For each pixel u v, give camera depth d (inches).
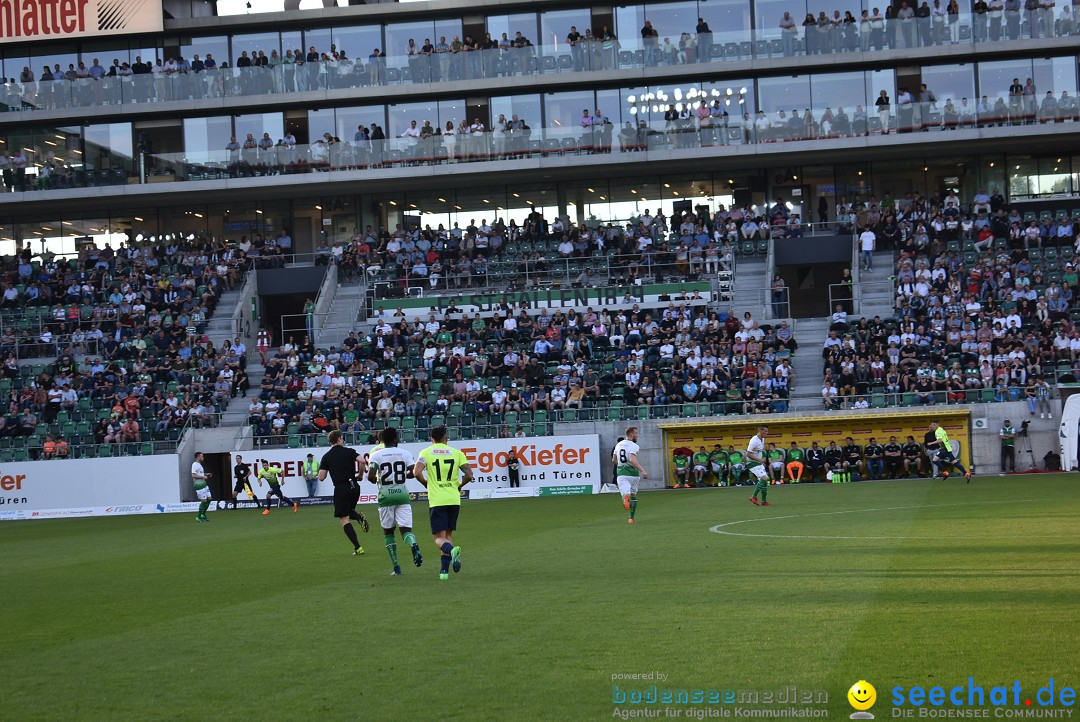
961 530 886.4
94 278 2436.0
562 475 1881.2
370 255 2456.9
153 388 2145.7
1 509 2000.5
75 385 2169.0
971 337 1946.4
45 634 599.8
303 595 693.9
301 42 2605.8
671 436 1870.1
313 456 1934.1
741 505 1322.6
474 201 2610.7
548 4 2534.5
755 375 1946.4
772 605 560.1
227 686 446.6
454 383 2044.8
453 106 2564.0
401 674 451.2
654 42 2465.6
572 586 671.1
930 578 625.0
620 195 2564.0
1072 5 2356.1
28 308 2389.3
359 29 2603.3
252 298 2426.2
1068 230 2175.2
